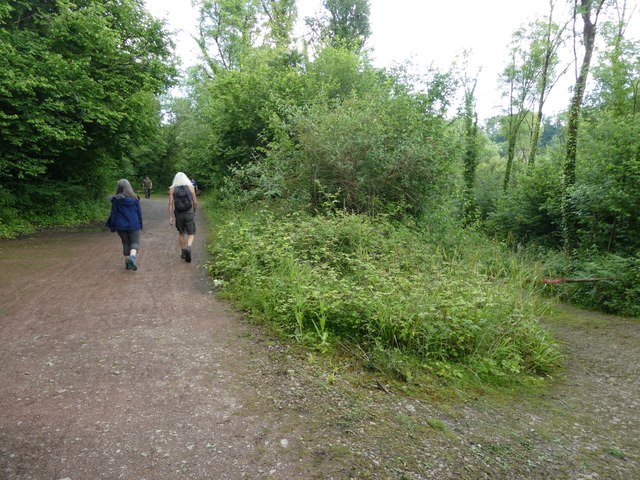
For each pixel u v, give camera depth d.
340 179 10.05
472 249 10.05
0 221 10.98
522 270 8.89
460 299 4.86
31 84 10.49
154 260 7.74
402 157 10.04
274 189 10.39
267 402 3.03
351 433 2.76
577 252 11.46
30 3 11.86
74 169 15.91
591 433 3.39
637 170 9.63
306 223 7.72
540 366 4.80
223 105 16.47
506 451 2.89
